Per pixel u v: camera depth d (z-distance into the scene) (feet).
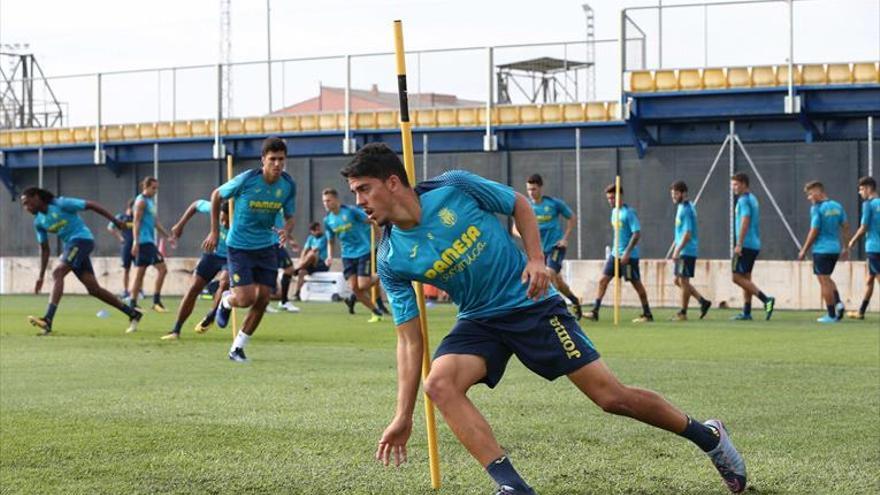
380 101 125.70
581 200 94.07
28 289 109.81
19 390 32.01
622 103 91.09
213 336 53.01
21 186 119.55
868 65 86.02
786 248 86.74
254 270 40.50
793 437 23.62
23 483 19.49
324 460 21.36
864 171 84.94
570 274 86.28
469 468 20.51
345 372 36.58
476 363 16.87
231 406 28.55
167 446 22.86
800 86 87.45
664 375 35.09
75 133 115.55
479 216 16.81
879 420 25.91
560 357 16.93
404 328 17.22
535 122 98.48
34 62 156.76
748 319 65.46
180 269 103.65
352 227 64.95
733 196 88.38
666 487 18.86
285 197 40.65
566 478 19.57
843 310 63.77
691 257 65.21
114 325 61.26
